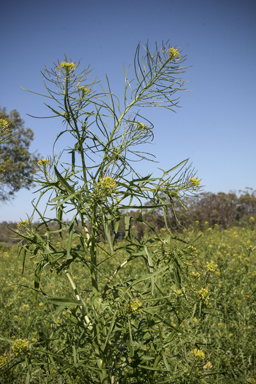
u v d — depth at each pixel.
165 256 1.63
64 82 1.66
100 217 1.56
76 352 1.53
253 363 2.35
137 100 1.78
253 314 3.00
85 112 1.65
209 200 21.72
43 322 2.59
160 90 1.75
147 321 1.58
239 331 2.61
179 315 1.89
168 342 1.71
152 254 1.55
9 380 1.86
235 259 4.71
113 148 1.70
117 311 1.43
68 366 1.48
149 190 1.63
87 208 1.61
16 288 3.77
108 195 1.48
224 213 25.27
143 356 1.52
